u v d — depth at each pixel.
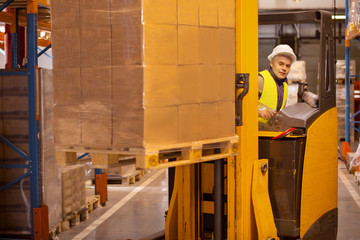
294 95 10.48
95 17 3.37
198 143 3.62
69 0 3.46
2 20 7.41
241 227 4.18
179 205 4.54
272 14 5.00
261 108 4.62
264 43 19.23
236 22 4.04
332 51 4.95
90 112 3.43
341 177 10.78
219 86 3.83
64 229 6.77
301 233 4.50
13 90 5.84
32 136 5.80
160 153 3.69
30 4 5.64
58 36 3.52
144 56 3.24
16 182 5.91
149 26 3.26
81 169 7.17
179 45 3.46
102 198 8.24
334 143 4.97
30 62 5.70
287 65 5.58
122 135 3.33
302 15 4.88
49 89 5.98
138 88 3.26
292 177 4.41
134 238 6.39
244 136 4.13
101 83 3.38
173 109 3.43
